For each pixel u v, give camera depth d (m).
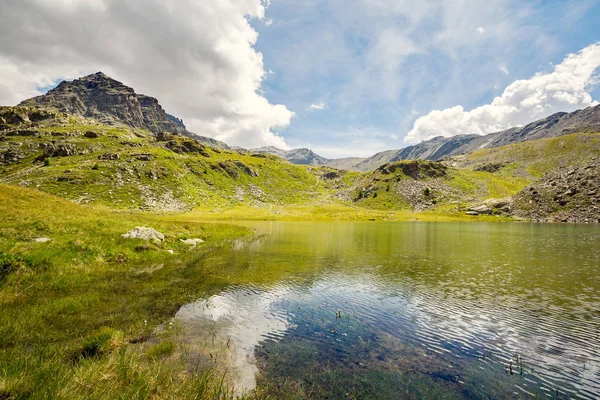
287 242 52.38
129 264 27.20
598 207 126.50
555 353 13.69
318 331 15.31
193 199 153.75
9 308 14.91
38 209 35.34
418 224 119.31
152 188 146.75
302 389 10.04
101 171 145.12
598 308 19.69
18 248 22.03
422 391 10.35
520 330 16.16
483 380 11.31
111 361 10.04
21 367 9.08
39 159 174.75
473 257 38.69
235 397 9.27
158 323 14.88
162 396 8.66
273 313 17.61
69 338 12.38
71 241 26.67
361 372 11.45
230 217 128.12
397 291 23.17
